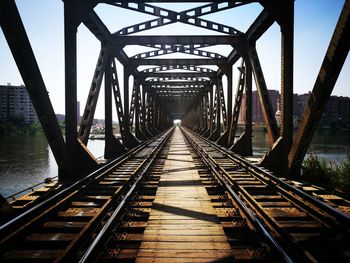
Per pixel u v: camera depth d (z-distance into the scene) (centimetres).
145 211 520
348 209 538
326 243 392
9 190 1659
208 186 716
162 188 703
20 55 616
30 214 454
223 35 1327
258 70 1130
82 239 385
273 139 999
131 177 781
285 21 870
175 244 382
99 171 830
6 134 7125
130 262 349
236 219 484
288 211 520
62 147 770
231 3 996
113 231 410
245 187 697
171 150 1677
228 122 1823
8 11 561
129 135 1789
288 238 383
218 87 2239
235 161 1093
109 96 1291
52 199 535
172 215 497
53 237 409
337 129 9388
